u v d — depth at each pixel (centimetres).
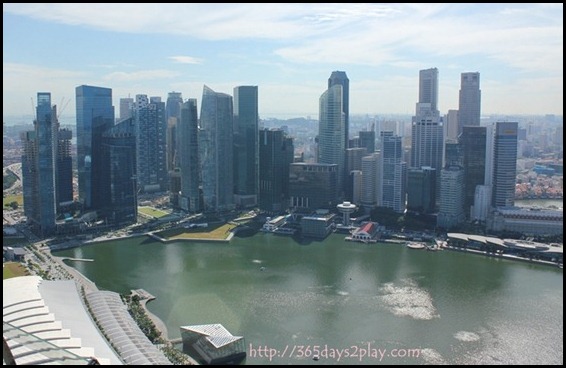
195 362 18850
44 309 19312
